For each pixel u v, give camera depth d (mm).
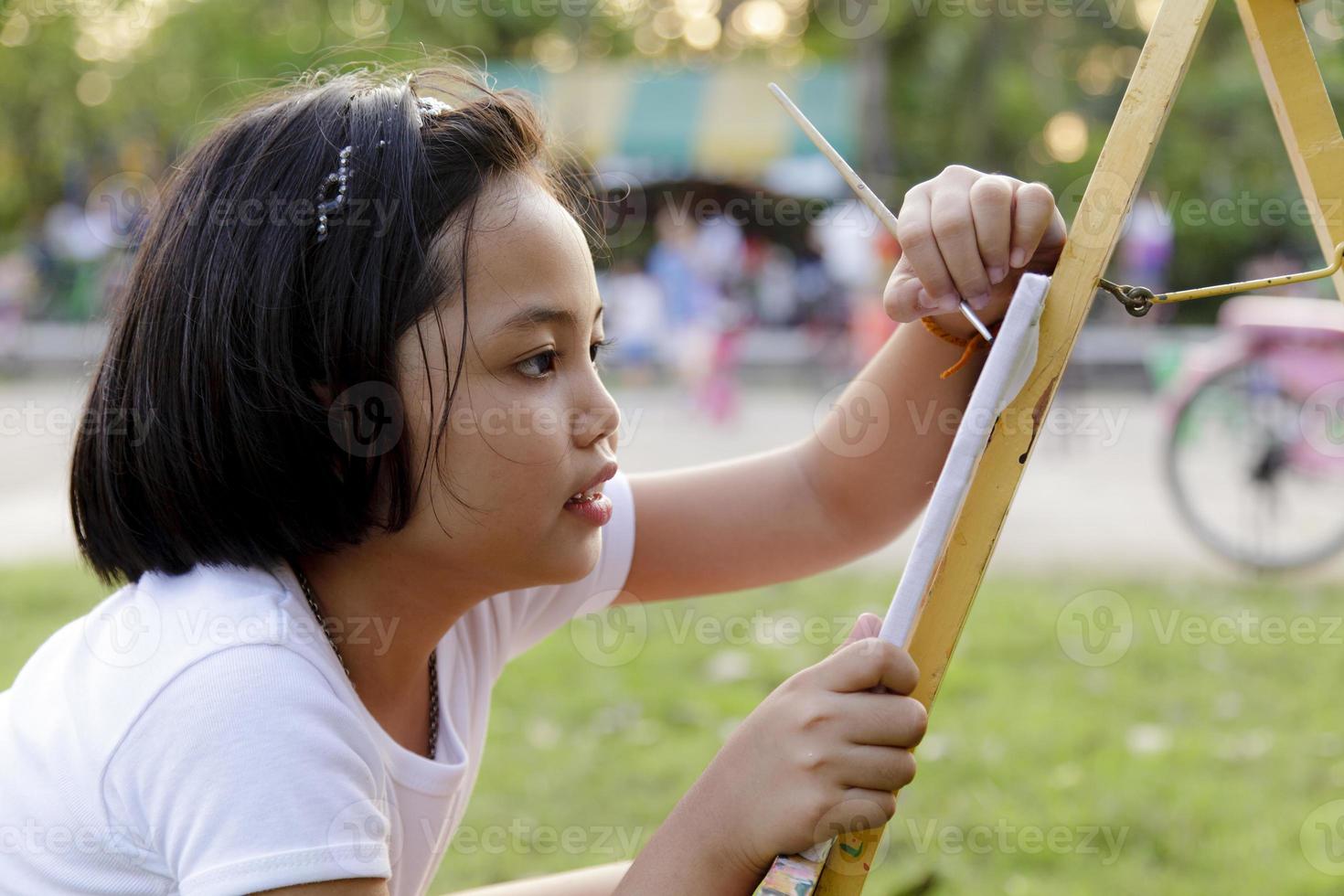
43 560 4043
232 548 896
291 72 1217
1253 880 1894
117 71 8961
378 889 850
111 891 878
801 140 8852
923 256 880
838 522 1177
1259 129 10008
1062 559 4066
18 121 8758
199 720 822
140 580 949
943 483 790
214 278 871
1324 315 4102
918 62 11211
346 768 842
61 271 9281
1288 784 2244
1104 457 6203
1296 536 4066
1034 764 2312
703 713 2590
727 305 7457
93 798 858
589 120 8727
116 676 884
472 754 1131
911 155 11008
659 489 1194
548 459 867
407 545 896
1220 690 2732
